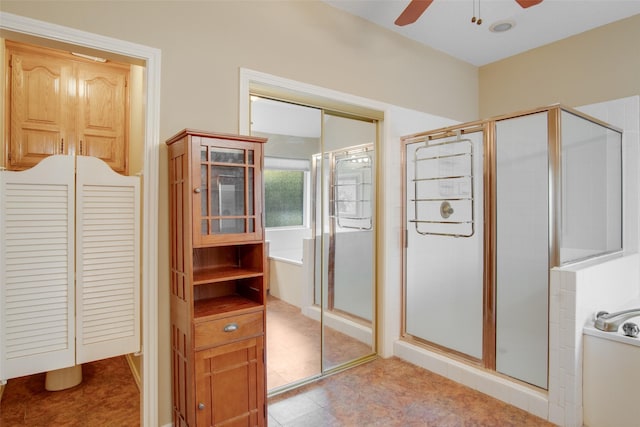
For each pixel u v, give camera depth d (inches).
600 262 93.4
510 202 92.9
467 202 103.0
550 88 128.9
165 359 76.3
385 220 117.0
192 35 79.4
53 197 71.5
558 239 84.0
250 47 87.7
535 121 88.1
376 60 114.3
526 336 89.7
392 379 102.9
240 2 86.4
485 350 97.4
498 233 95.3
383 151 117.0
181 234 68.8
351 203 114.5
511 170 92.8
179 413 72.3
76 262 73.9
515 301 91.9
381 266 118.1
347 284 113.7
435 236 111.3
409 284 119.0
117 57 72.5
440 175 109.9
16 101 100.3
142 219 82.5
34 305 70.0
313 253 108.9
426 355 109.0
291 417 84.1
